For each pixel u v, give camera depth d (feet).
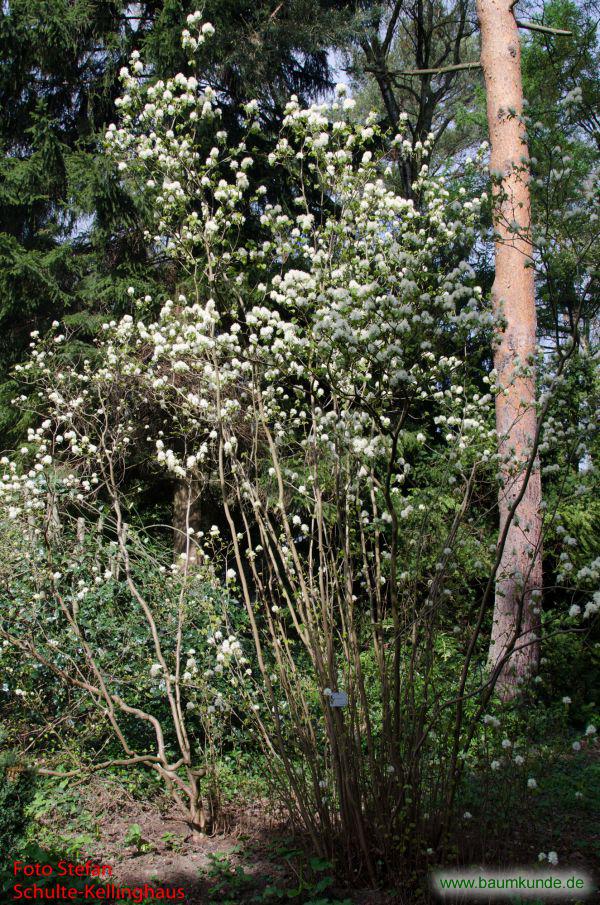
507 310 24.04
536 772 12.75
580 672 21.74
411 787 11.75
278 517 16.06
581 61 38.99
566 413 14.15
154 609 18.71
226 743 18.75
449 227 15.44
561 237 13.03
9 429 31.42
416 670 13.78
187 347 14.62
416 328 11.85
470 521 14.80
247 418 15.98
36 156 32.01
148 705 18.33
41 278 30.50
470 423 13.79
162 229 16.07
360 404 13.37
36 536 18.71
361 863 12.11
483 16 26.35
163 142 15.49
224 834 14.70
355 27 34.88
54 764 16.65
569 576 11.88
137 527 29.58
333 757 12.28
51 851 13.34
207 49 30.40
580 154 29.25
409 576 13.17
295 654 19.22
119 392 23.80
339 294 11.89
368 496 19.80
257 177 31.45
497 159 25.36
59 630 18.29
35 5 30.78
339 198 15.74
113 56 32.60
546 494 25.39
